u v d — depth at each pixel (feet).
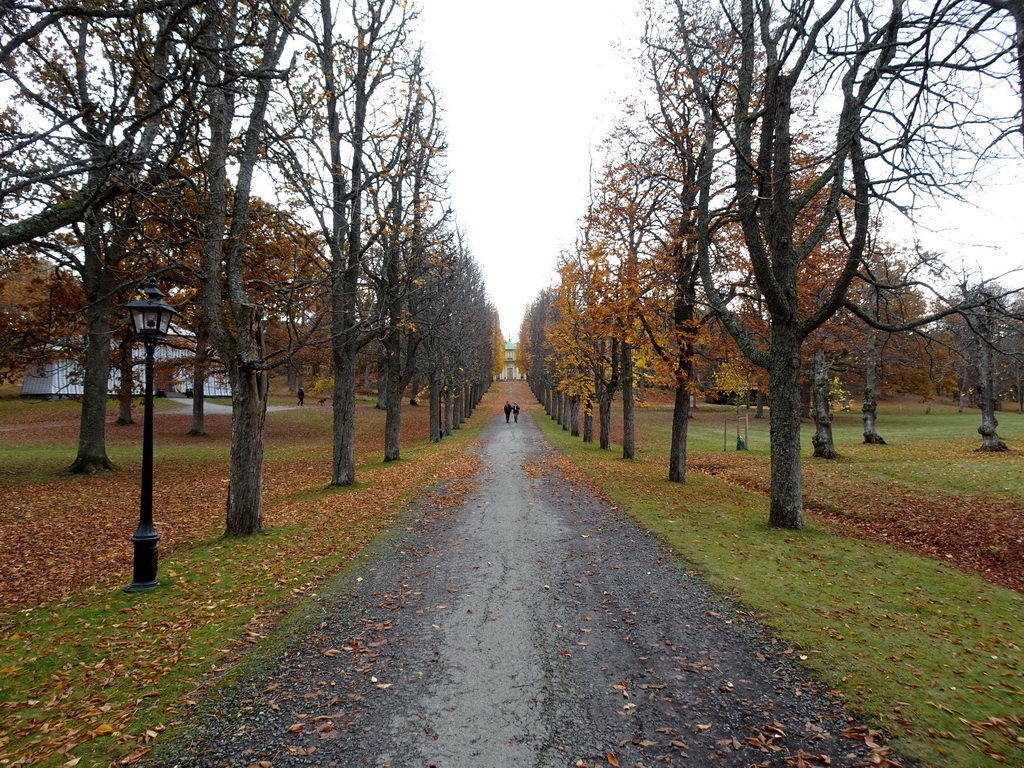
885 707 12.91
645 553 26.22
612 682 14.52
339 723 12.70
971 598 20.07
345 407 46.93
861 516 39.37
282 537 29.53
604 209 51.16
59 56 32.96
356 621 18.70
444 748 11.71
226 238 30.30
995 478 46.09
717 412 172.86
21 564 26.84
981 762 10.89
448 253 74.49
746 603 19.48
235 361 29.89
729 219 38.96
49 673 15.02
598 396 93.25
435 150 46.78
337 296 43.01
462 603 20.34
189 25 22.49
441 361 95.14
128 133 20.51
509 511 36.78
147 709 13.25
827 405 72.08
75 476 53.93
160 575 23.50
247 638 17.30
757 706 13.23
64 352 54.70
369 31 42.14
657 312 45.21
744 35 31.58
